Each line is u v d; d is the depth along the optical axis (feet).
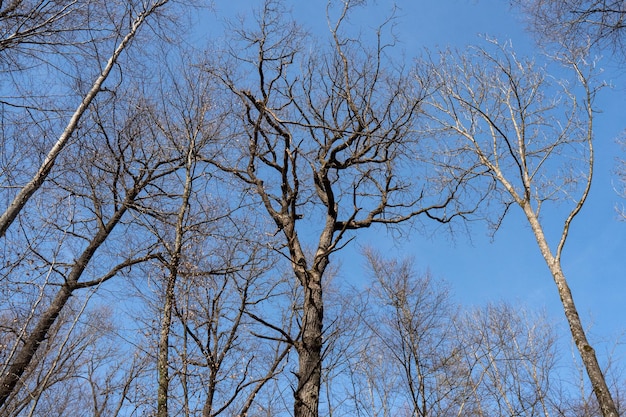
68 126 19.98
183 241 19.51
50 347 20.24
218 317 20.85
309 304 19.93
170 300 17.83
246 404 19.21
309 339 19.02
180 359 18.69
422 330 23.03
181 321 18.84
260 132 25.50
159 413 15.29
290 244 22.17
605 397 16.72
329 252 21.04
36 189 18.60
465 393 22.08
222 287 20.93
